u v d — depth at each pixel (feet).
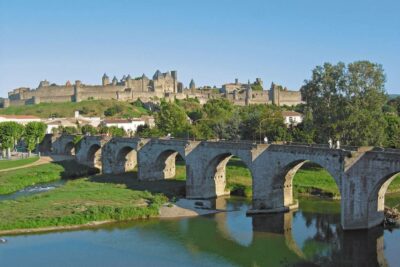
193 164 330.95
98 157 508.12
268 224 256.73
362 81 367.45
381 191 231.09
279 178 277.44
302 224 254.47
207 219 270.87
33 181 405.18
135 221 266.36
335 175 236.43
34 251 212.02
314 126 388.37
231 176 379.76
